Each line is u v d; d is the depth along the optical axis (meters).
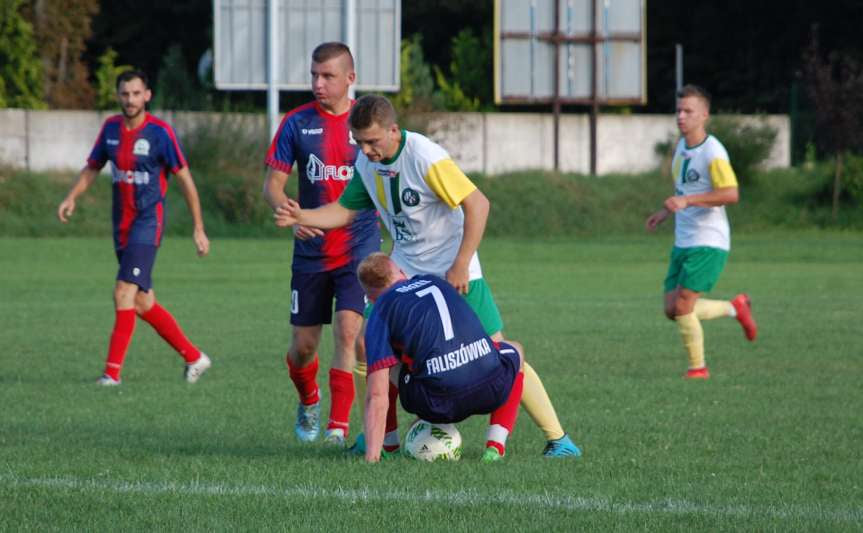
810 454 23.95
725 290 69.19
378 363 21.72
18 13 144.38
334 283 27.31
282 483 20.41
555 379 35.88
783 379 36.12
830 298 63.94
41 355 41.47
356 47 113.62
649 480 20.92
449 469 21.62
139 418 28.92
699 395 32.75
